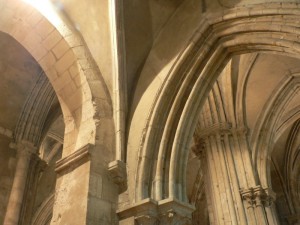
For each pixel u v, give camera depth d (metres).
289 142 17.88
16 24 7.86
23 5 7.49
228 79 11.96
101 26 8.00
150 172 6.61
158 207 6.09
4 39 10.60
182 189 6.57
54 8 7.79
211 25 7.78
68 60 7.50
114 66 7.64
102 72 7.59
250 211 10.50
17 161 10.92
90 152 6.24
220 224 10.12
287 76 12.48
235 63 12.00
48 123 12.51
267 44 7.54
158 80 7.54
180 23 8.22
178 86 7.44
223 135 11.59
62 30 7.49
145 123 7.01
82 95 7.23
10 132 11.27
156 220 6.00
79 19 7.93
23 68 11.33
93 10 8.06
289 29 6.92
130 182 6.47
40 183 18.30
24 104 11.62
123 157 6.73
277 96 12.61
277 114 12.70
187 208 6.27
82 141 6.72
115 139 6.87
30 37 7.84
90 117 6.89
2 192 10.20
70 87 7.46
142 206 5.96
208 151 11.39
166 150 6.87
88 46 7.70
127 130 7.19
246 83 12.41
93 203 5.77
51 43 7.63
